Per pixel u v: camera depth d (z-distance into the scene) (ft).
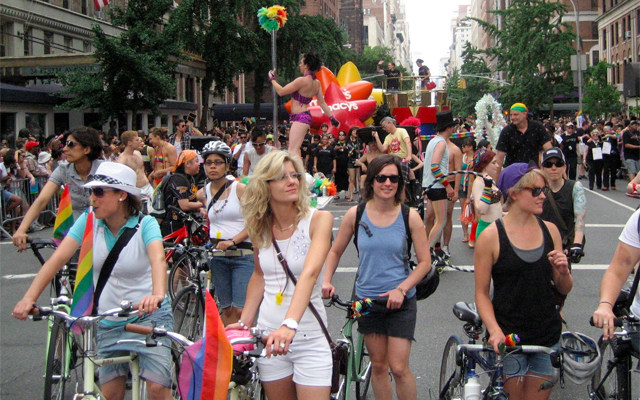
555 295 14.01
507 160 28.07
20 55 108.47
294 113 37.91
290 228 12.34
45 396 14.07
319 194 59.16
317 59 37.40
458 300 27.25
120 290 13.52
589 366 11.99
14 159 47.50
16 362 21.06
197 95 166.61
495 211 22.65
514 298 13.26
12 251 41.27
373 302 14.61
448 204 33.68
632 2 177.78
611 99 140.97
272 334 11.07
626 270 13.35
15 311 12.72
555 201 19.98
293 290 12.25
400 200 15.15
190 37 114.52
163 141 40.29
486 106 48.34
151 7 92.53
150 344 11.69
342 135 64.44
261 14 39.19
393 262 15.02
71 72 90.79
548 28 162.71
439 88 84.23
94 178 13.12
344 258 36.40
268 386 12.44
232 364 11.22
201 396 10.77
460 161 33.40
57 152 39.55
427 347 21.45
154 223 13.57
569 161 73.56
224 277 19.88
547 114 215.92
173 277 24.84
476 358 13.08
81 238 13.75
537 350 12.50
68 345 14.98
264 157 12.30
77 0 126.00
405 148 39.09
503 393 12.61
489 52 175.42
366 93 81.71
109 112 85.51
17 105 94.07
